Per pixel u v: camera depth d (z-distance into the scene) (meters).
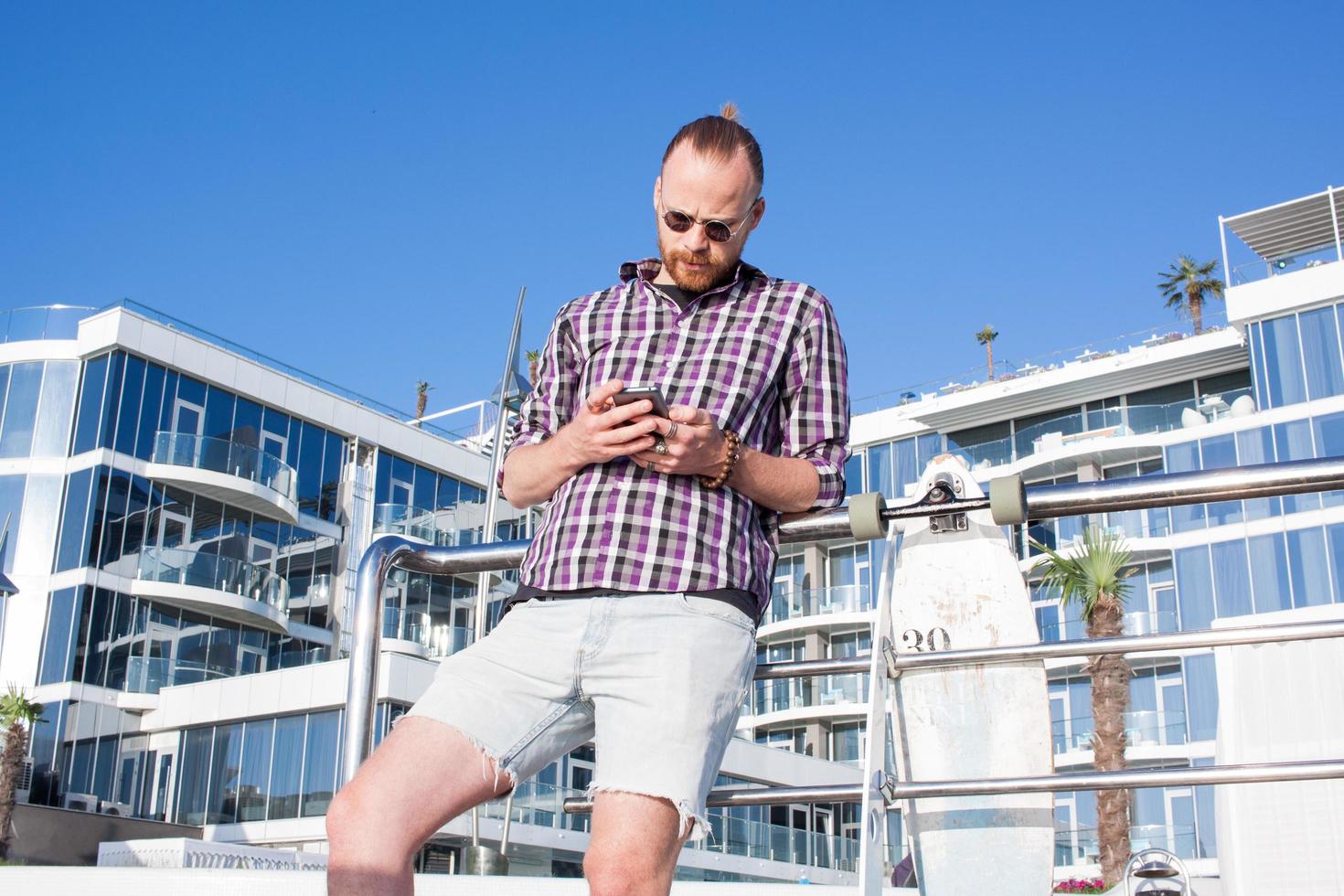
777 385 1.93
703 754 1.63
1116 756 24.39
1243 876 3.91
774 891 4.11
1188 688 33.16
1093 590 25.73
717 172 1.84
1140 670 34.75
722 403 1.82
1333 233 36.16
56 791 26.17
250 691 27.11
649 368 1.87
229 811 26.62
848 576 40.41
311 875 3.29
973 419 39.94
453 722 1.66
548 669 1.68
